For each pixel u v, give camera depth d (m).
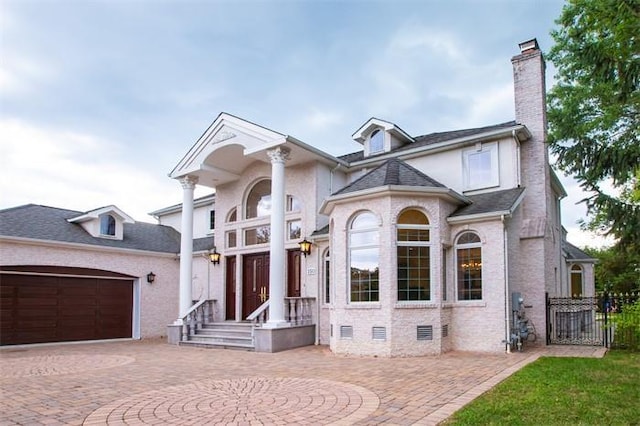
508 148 14.70
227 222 19.52
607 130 12.43
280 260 14.82
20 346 16.14
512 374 8.62
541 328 13.59
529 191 14.77
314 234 16.00
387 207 12.63
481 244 12.99
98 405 6.93
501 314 12.41
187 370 10.23
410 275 12.58
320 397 7.16
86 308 18.28
